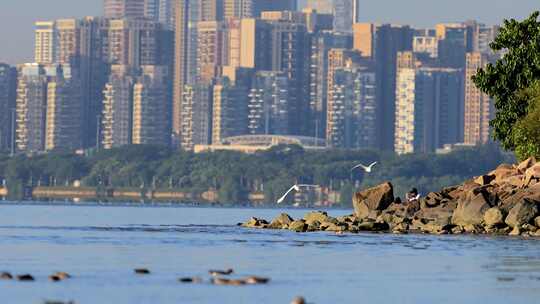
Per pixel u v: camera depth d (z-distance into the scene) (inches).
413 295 6314.0
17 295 6082.7
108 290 6299.2
